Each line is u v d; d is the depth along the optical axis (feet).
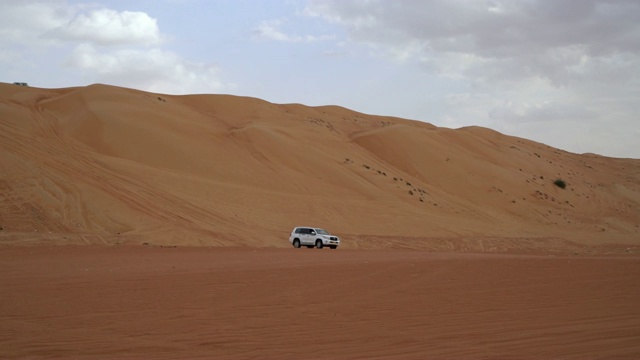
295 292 62.28
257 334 42.73
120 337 41.75
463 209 267.80
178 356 36.68
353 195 246.47
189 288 64.34
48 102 272.72
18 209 154.51
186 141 248.93
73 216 158.30
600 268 88.84
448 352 37.27
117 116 250.78
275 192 224.33
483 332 43.32
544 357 35.70
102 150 223.51
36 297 58.08
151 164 224.53
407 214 233.96
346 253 132.77
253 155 258.37
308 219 206.59
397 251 154.81
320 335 42.42
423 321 47.50
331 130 354.13
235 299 57.62
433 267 88.63
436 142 335.67
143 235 153.99
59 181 172.45
